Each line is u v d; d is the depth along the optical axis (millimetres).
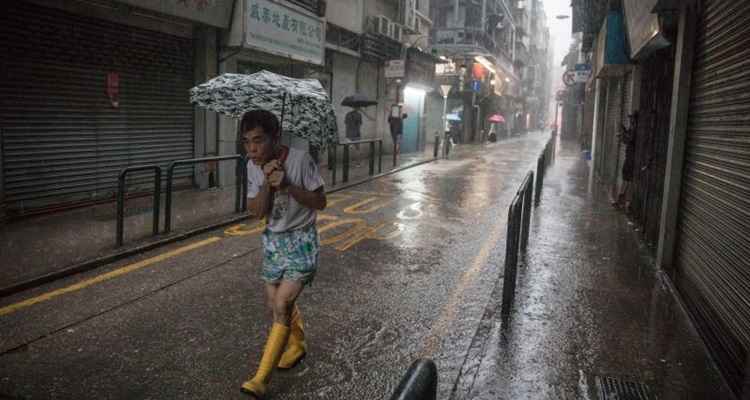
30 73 7602
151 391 3369
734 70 4164
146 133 9789
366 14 18984
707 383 3514
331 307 4863
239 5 10820
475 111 38281
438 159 21547
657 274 5949
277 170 3098
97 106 8750
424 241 7430
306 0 13789
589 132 30500
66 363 3682
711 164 4688
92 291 5070
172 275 5621
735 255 3900
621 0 9688
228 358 3830
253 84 3350
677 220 5777
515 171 17500
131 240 6629
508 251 4469
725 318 4023
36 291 5008
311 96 3320
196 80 10883
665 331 4352
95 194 8867
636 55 8062
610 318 4617
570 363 3770
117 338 4094
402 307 4898
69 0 7973
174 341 4074
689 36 5430
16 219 7531
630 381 3527
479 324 4469
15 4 7297
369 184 13117
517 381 3514
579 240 7574
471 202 10945
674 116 5660
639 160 8859
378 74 20484
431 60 25031
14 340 3998
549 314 4691
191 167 11008
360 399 3350
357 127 16531
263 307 4805
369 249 6926
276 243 3322
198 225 7582
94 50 8586
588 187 13633
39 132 7816
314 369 3707
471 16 39625
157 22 9648
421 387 1207
